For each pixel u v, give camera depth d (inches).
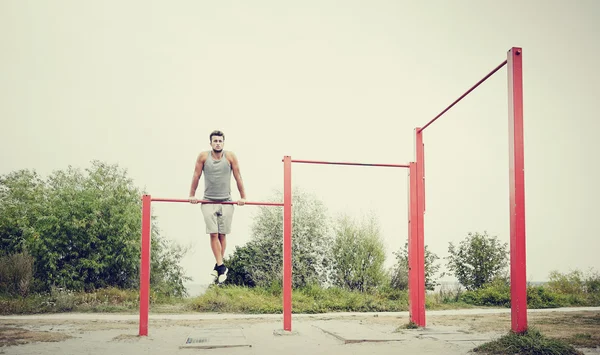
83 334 363.9
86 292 607.8
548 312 532.7
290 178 372.5
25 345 311.1
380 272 638.5
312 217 659.4
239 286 628.4
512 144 277.1
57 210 621.9
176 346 312.5
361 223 659.4
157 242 657.0
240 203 356.5
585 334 346.6
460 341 322.3
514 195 274.4
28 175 655.1
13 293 562.6
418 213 400.5
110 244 626.8
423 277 396.8
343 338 331.0
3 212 626.5
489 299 631.2
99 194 644.1
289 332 365.4
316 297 601.3
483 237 705.6
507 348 263.7
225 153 356.5
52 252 610.2
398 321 456.1
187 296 658.2
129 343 323.9
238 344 310.5
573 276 721.6
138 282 639.1
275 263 637.9
